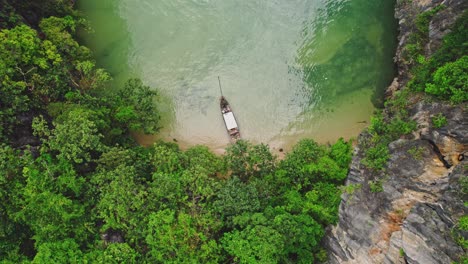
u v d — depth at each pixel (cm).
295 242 3469
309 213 3731
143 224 3409
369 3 5150
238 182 3653
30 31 4094
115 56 5138
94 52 5125
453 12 3919
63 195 3494
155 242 3259
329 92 4912
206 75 5050
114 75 5069
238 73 5044
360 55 4994
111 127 4331
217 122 4872
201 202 3644
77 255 3198
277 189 3978
